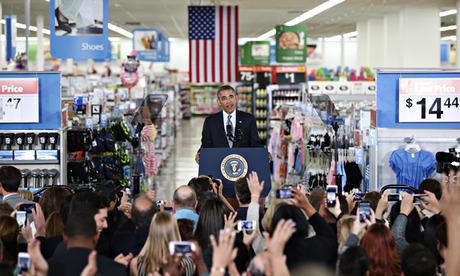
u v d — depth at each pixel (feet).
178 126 114.01
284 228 11.67
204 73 53.83
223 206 16.66
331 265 14.38
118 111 41.42
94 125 35.29
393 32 87.04
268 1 69.72
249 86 93.71
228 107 27.48
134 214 17.04
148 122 45.78
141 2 70.69
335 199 17.31
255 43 95.76
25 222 16.76
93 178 32.24
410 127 29.86
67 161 30.73
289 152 46.85
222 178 24.16
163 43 104.22
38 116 29.84
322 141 35.53
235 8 54.03
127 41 150.51
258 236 17.26
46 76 29.86
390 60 87.40
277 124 56.34
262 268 11.57
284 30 86.43
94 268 11.65
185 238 16.69
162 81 95.04
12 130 29.86
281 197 17.02
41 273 12.77
